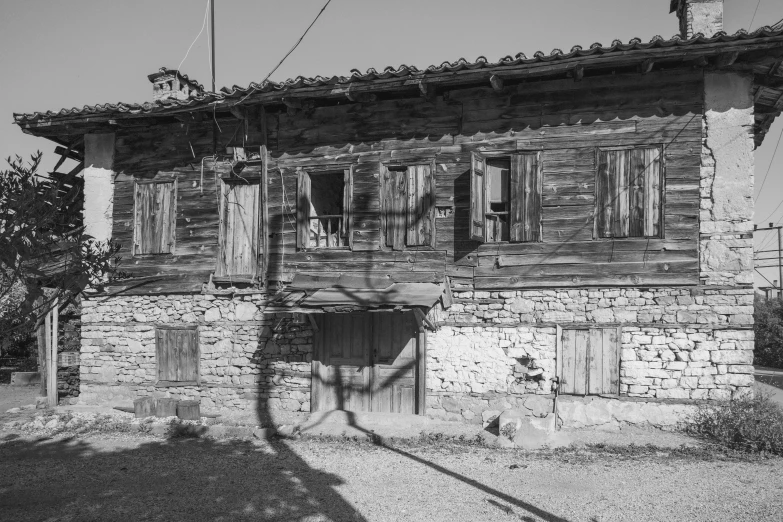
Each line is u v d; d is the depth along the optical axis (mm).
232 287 12648
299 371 12172
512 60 10344
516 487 7777
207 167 13016
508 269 11180
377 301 10445
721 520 6504
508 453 9555
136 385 13031
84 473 8719
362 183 12047
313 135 12391
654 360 10453
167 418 11945
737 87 10352
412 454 9586
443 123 11664
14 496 7664
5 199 4906
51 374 14008
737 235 10258
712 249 10336
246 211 12914
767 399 10281
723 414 9859
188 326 12828
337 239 12781
